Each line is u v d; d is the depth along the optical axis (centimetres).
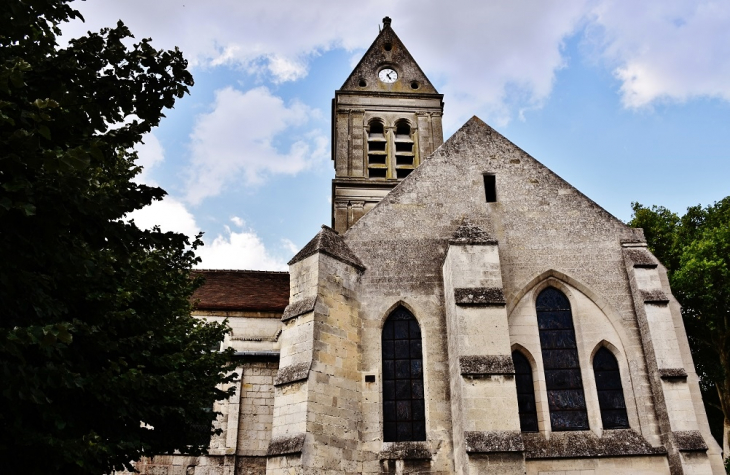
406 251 2103
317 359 1809
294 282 1972
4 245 898
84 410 1143
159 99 1098
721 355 3098
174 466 2264
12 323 964
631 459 1791
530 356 1961
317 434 1723
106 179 1567
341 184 3553
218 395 1850
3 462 963
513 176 2228
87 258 1029
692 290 2953
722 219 3200
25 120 890
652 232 3403
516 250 2095
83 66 1056
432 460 1805
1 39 971
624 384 1925
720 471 1767
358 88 3847
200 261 1773
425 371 1930
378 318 2005
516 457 1642
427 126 3794
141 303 1498
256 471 2288
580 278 2050
